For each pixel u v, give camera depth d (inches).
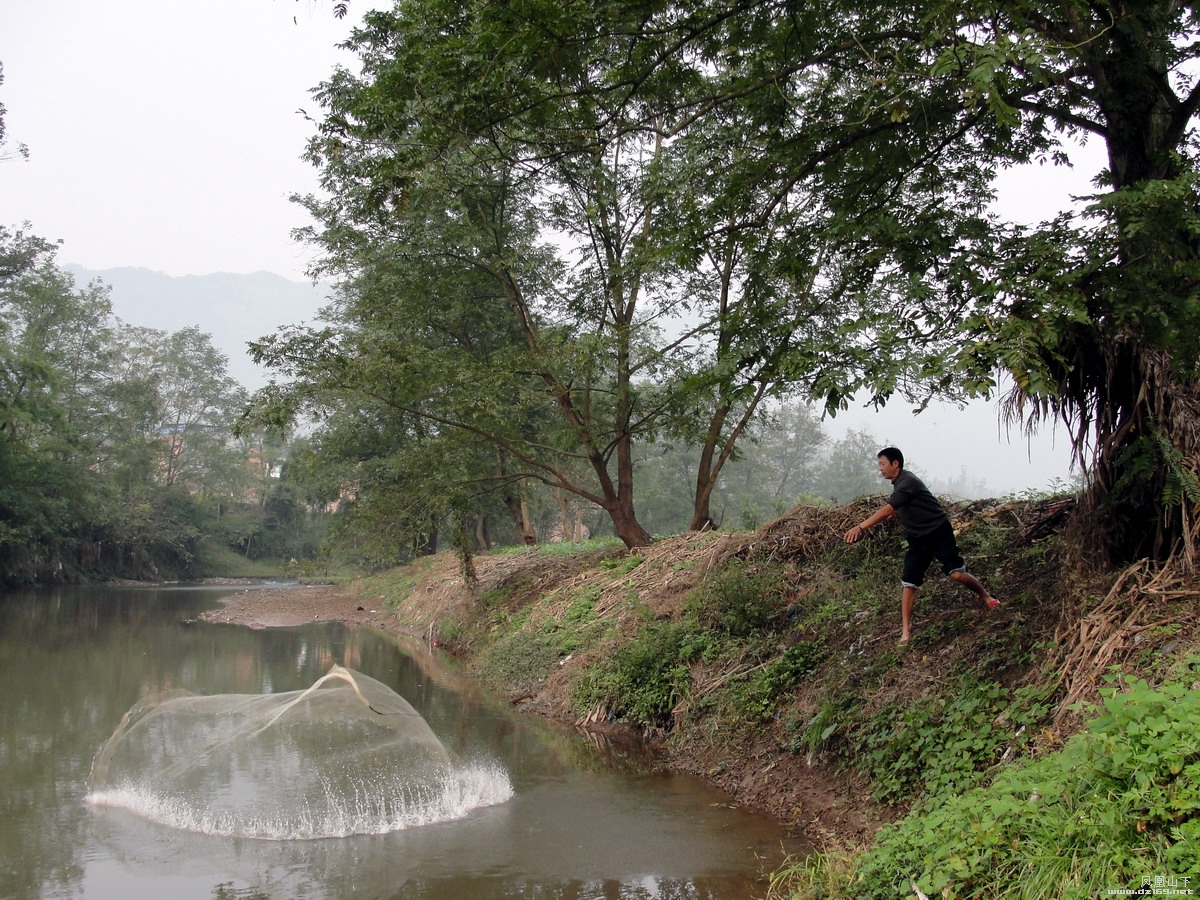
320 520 3344.0
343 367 610.5
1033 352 231.1
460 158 492.7
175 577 2682.1
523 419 748.6
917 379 245.9
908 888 188.9
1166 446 259.6
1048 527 364.8
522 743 402.3
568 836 273.7
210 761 303.7
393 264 661.3
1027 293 255.1
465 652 709.9
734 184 353.4
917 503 305.7
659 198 584.4
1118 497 279.6
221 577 2812.5
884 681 313.6
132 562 2511.1
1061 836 172.9
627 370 700.0
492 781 332.2
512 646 605.9
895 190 339.3
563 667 522.6
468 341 800.9
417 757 311.9
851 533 312.0
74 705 488.7
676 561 578.2
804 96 366.9
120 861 252.4
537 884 236.7
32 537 1835.6
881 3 318.3
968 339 247.1
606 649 491.2
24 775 343.3
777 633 413.4
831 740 309.7
